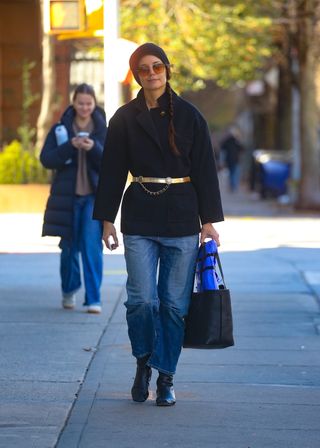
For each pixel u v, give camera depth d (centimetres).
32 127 5347
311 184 5456
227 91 10356
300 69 5456
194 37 4816
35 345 1814
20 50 5322
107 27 2947
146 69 1350
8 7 5291
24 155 4400
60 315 2086
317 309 2156
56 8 2688
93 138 2053
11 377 1588
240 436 1284
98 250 2092
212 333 1371
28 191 4300
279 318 2061
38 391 1505
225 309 1378
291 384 1550
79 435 1288
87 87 2059
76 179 2055
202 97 9988
